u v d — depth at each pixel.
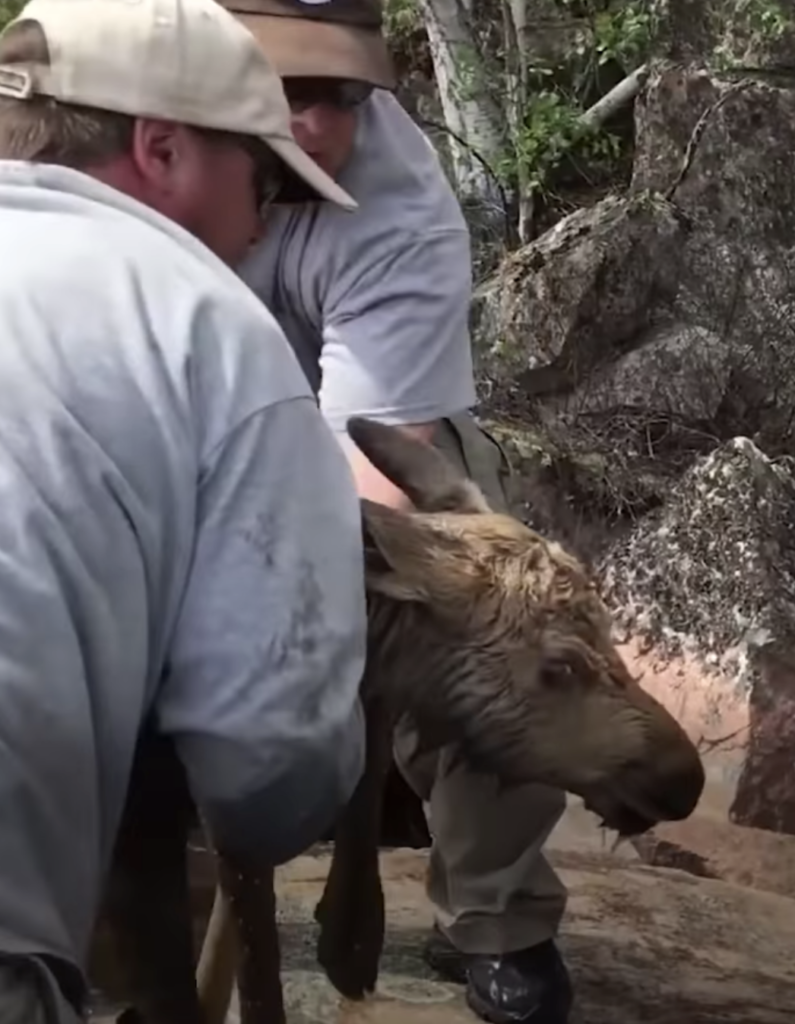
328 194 2.02
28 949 1.71
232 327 1.80
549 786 2.67
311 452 1.81
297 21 2.73
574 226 8.90
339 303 2.88
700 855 4.89
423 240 2.86
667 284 8.73
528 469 7.88
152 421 1.73
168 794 2.14
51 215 1.83
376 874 2.53
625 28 9.95
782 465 7.88
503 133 10.23
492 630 2.46
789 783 5.41
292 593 1.77
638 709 2.49
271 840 1.86
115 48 1.89
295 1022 3.27
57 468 1.69
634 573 6.71
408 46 11.23
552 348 8.60
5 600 1.66
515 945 3.25
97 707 1.72
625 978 3.61
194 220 1.98
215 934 2.47
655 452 8.33
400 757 3.09
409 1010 3.32
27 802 1.69
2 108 1.92
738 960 3.74
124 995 2.28
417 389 2.88
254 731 1.77
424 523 2.51
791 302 8.58
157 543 1.73
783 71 9.45
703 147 8.84
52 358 1.72
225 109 1.94
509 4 10.20
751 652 6.10
